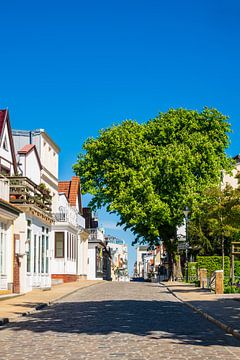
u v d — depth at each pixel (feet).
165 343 40.86
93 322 54.49
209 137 166.30
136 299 88.43
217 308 68.54
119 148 160.66
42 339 43.39
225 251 181.88
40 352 37.09
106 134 163.53
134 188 152.66
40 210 106.63
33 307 70.95
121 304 77.10
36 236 108.06
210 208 149.79
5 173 110.01
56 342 41.55
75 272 169.37
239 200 128.06
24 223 97.66
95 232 222.48
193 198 151.74
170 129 162.61
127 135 161.27
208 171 160.66
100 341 41.75
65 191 194.39
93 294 102.68
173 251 170.19
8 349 38.68
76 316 60.75
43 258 114.32
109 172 159.63
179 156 153.69
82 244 192.54
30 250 103.09
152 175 154.10
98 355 35.60
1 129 110.83
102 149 163.43
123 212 153.28
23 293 94.58
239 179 118.42
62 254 151.84
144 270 560.61
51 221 121.70
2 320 54.85
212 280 108.06
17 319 59.21
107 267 293.84
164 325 52.47
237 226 141.08
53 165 158.61
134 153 158.40
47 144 151.02
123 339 42.78
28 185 104.27
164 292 110.22
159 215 152.97
